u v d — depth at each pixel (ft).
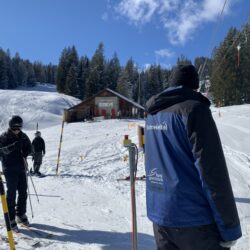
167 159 9.08
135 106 195.00
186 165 8.87
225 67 207.82
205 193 8.54
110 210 25.03
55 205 26.22
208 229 8.73
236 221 8.45
